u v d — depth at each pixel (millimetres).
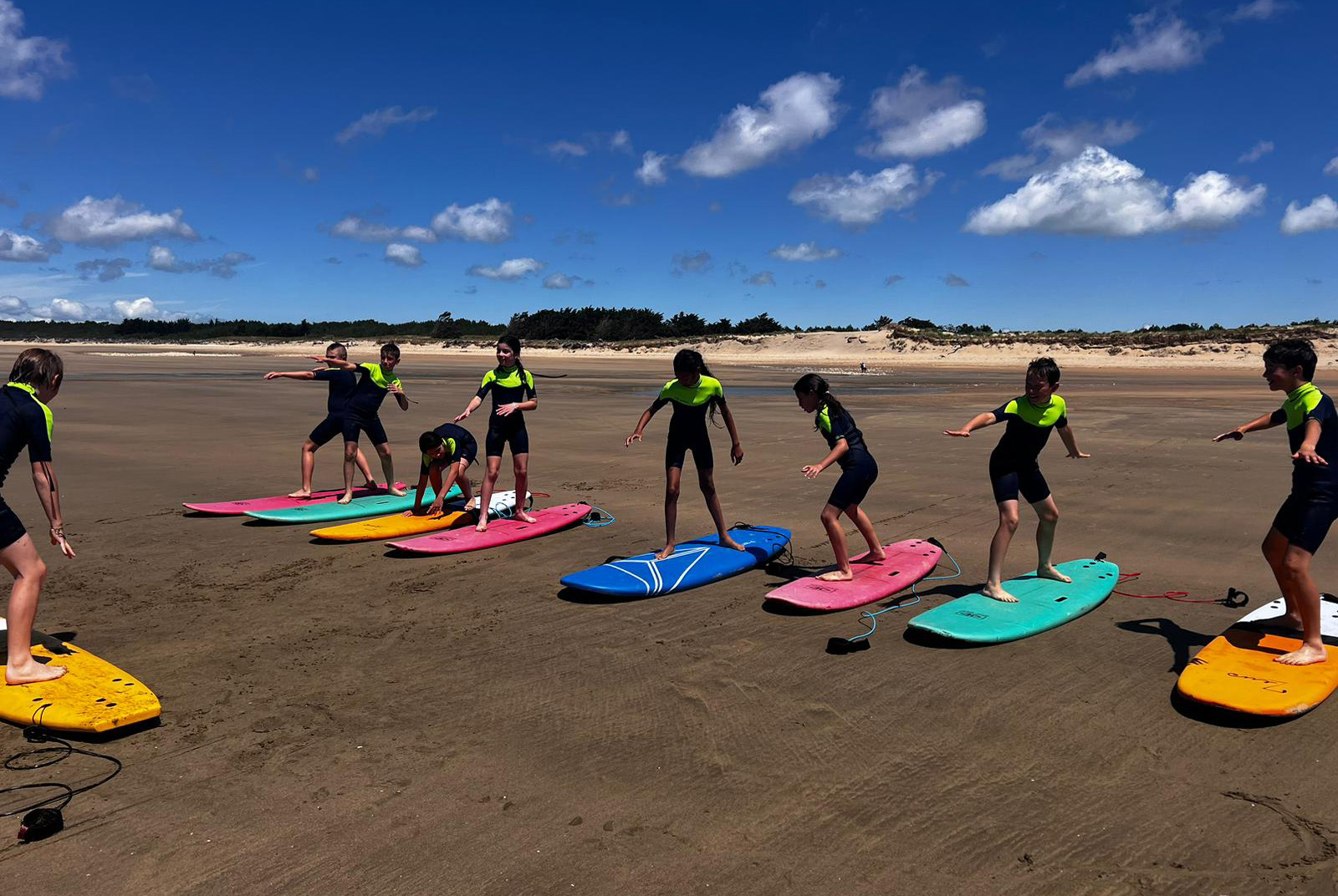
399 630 5203
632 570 6098
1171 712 4035
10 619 4086
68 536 7621
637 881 2758
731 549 6719
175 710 4055
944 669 4570
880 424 16578
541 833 3029
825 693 4266
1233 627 4934
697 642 5004
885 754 3625
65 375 31797
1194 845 2959
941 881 2758
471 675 4492
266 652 4832
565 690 4305
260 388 25812
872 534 6355
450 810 3174
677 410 6469
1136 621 5359
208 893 2691
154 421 16359
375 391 9008
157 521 8258
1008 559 6863
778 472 11102
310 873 2795
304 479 9023
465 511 8188
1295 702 3885
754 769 3494
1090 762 3549
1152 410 19375
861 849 2932
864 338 60094
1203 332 51781
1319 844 2953
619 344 69062
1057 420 5371
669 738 3771
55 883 2736
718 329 77875
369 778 3410
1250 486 9625
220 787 3338
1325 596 5418
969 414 18703
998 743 3729
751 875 2789
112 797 3266
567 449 13344
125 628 5234
